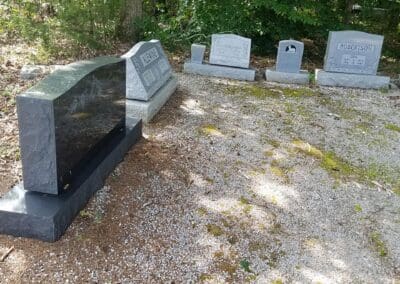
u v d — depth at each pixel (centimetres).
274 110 640
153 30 913
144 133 529
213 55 780
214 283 325
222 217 393
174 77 684
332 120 620
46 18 836
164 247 352
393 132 595
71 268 320
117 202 391
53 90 339
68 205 346
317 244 371
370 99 718
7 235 338
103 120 424
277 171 476
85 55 811
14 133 489
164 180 435
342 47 766
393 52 961
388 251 370
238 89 719
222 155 498
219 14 899
